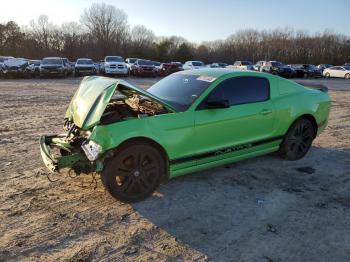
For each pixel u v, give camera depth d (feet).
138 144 13.47
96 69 95.76
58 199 13.89
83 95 14.92
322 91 21.04
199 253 10.74
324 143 23.11
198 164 15.29
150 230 11.93
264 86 17.66
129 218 12.67
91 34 224.12
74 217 12.59
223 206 13.73
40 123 27.68
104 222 12.34
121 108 15.96
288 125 18.33
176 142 14.29
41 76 86.38
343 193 15.21
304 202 14.23
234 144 16.28
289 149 18.83
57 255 10.42
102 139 12.70
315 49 252.21
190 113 14.73
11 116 30.50
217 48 275.80
